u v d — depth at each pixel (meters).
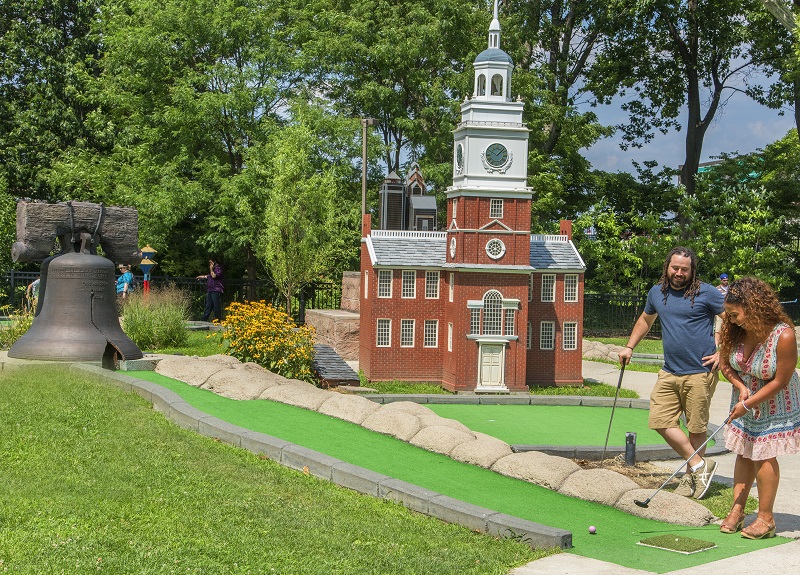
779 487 9.15
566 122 36.25
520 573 6.16
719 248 33.94
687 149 39.34
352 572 6.09
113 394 12.16
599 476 8.36
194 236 36.84
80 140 35.28
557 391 17.89
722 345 7.39
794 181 38.75
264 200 31.92
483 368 17.52
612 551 6.72
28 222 15.11
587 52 40.31
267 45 33.75
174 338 20.83
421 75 34.44
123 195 31.56
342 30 35.38
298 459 9.29
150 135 32.69
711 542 6.90
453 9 33.41
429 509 7.81
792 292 40.00
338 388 15.65
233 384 12.69
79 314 14.72
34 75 36.22
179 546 6.50
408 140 37.19
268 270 32.50
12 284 31.39
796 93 36.72
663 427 8.86
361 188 35.62
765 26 37.03
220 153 34.12
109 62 33.75
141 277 34.59
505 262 17.69
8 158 35.66
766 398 6.97
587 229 37.25
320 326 23.58
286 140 29.20
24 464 8.62
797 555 6.57
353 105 36.66
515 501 8.10
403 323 18.55
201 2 32.81
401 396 15.27
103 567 5.97
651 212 35.69
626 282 35.50
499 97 17.91
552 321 18.66
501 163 17.77
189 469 8.77
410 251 18.73
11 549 6.23
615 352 24.77
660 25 38.75
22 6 36.28
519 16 35.47
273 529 7.04
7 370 13.52
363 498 8.23
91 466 8.67
